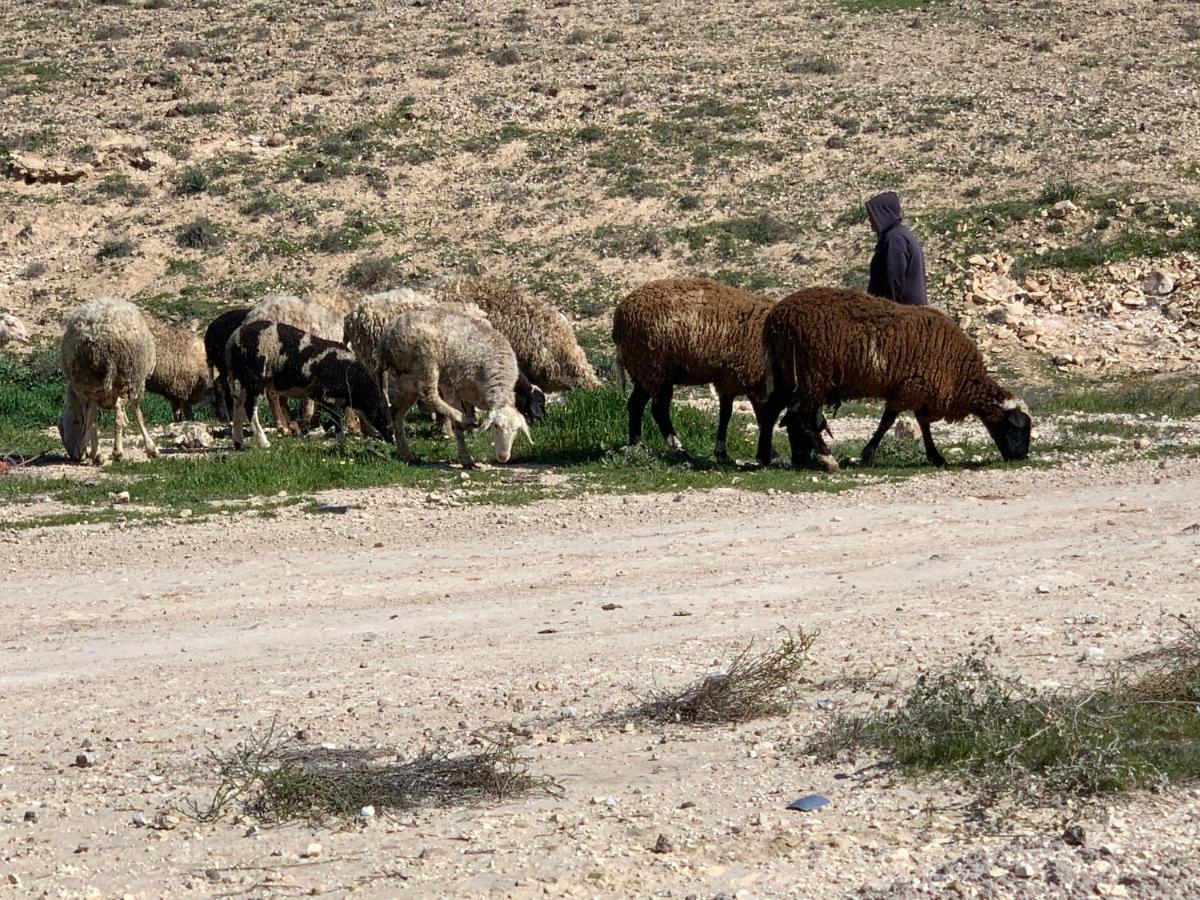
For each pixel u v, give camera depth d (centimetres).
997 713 631
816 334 1414
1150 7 4331
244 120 3762
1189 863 513
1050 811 566
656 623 884
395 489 1409
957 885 500
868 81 3812
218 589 1030
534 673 787
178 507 1344
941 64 3912
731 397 1513
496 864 543
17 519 1306
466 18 4578
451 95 3875
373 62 4150
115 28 4575
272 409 1878
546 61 4100
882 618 859
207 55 4306
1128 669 711
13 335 2848
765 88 3803
